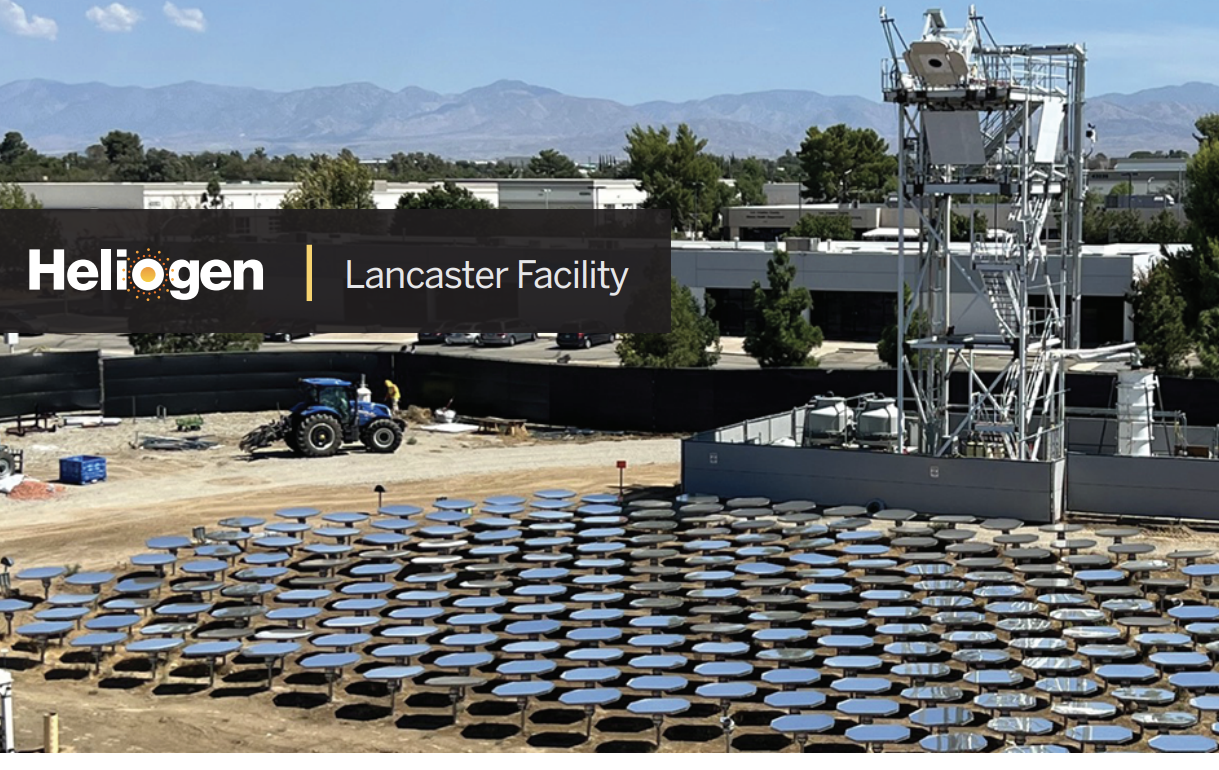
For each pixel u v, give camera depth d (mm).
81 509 37406
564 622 27266
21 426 46906
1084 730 20391
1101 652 23359
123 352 64125
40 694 24641
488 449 44969
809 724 20688
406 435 47344
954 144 35406
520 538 33062
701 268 74125
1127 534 29797
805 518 32812
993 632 25578
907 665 23359
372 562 30453
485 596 28078
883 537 31969
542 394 48844
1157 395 42719
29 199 105000
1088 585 28078
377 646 26750
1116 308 63750
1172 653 23281
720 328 74500
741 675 22594
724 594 27547
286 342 70125
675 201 128750
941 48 33938
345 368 52000
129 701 24312
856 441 38969
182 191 113000
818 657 25188
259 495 38812
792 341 53219
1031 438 36438
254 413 51094
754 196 159875
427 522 34969
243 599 28703
